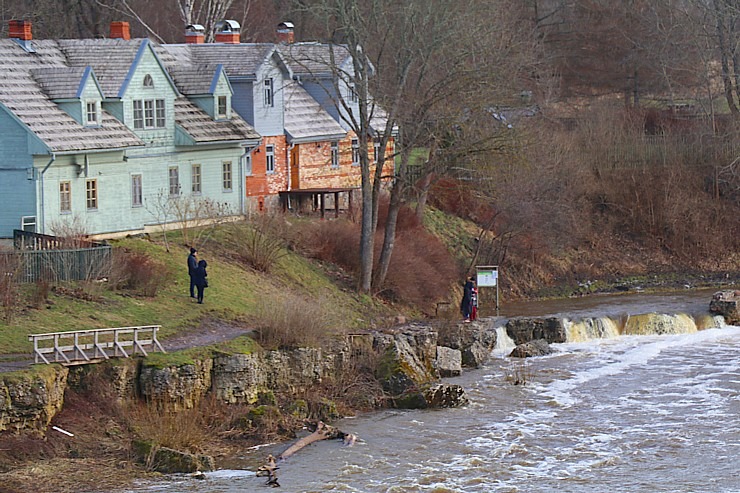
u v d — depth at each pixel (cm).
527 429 4672
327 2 6788
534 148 7625
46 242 5481
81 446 4112
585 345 6397
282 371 4897
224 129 6981
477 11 7250
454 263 7481
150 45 6500
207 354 4669
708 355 6097
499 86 6631
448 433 4603
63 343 4597
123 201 6291
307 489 3928
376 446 4425
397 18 6588
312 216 7388
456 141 6588
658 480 4066
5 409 4022
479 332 6019
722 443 4494
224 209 6900
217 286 5728
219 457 4250
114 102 6312
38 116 5894
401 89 6406
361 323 6081
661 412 4944
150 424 4275
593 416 4878
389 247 6625
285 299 5466
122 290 5369
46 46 6600
